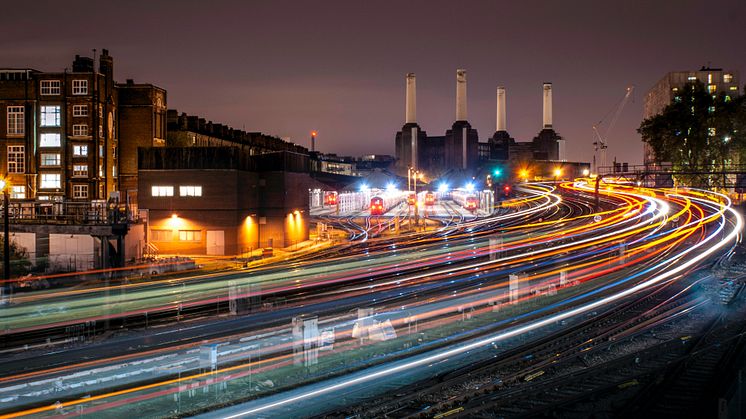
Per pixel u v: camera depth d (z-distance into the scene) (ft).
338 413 49.73
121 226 151.84
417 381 58.65
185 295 106.63
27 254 154.51
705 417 48.21
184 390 56.70
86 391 56.95
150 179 180.86
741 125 297.53
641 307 96.53
